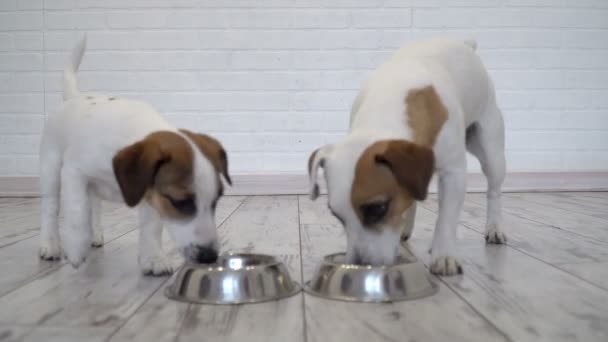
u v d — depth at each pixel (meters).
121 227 1.47
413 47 1.12
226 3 2.25
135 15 2.25
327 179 0.85
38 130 2.30
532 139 2.32
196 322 0.69
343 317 0.71
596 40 2.29
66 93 1.18
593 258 1.04
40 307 0.76
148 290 0.85
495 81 2.30
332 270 0.83
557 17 2.28
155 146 0.84
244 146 2.30
